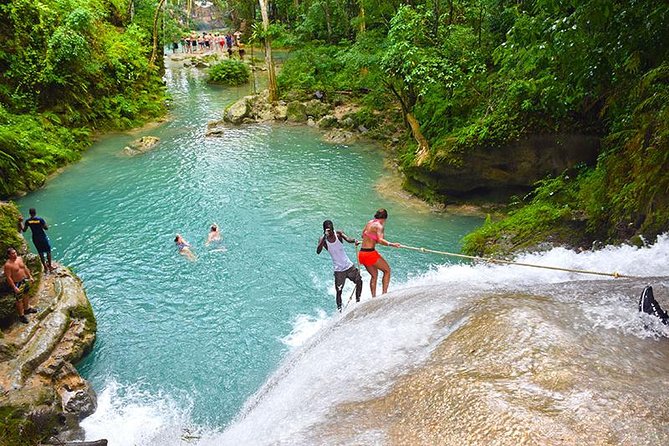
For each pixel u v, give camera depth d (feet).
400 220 45.96
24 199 51.49
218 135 71.41
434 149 48.26
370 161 61.00
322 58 86.69
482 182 46.91
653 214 26.84
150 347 30.89
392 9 71.92
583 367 12.02
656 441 9.48
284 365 24.13
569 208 35.88
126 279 37.81
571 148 43.29
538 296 17.20
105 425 25.23
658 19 27.40
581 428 9.94
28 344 28.50
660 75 28.89
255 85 101.19
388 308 20.76
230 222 46.21
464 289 20.61
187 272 38.55
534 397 11.14
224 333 31.81
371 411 12.62
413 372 13.84
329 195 51.65
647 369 12.06
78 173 58.23
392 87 59.16
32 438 23.07
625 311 15.10
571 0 29.73
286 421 13.99
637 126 30.86
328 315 33.06
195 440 23.72
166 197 51.72
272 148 66.13
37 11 67.10
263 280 37.27
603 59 32.04
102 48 78.13
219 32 164.76
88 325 31.55
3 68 63.87
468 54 53.93
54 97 67.31
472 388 11.83
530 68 39.63
